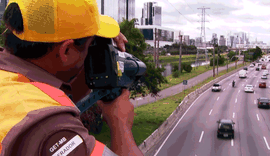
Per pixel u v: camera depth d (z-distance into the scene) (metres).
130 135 1.08
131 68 1.43
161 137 26.80
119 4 99.38
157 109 39.62
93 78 1.16
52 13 0.84
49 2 0.83
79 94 1.18
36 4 0.82
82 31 0.92
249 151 22.88
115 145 1.03
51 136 0.63
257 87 69.00
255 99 50.94
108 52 1.15
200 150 23.06
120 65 1.31
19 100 0.65
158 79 26.23
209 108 41.94
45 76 0.84
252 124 32.25
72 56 0.94
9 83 0.71
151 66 24.75
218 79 86.88
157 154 22.22
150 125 30.17
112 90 1.15
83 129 0.74
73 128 0.69
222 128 26.38
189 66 101.75
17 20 0.82
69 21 0.87
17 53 0.83
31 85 0.74
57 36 0.86
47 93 0.73
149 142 24.69
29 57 0.84
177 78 85.88
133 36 22.12
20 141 0.60
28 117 0.62
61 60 0.90
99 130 22.08
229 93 58.34
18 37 0.82
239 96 54.19
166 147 23.83
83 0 0.91
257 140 25.86
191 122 32.97
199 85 70.19
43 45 0.85
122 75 1.32
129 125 1.12
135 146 1.05
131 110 1.17
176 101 46.09
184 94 52.12
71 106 0.74
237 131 29.06
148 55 25.19
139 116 34.47
